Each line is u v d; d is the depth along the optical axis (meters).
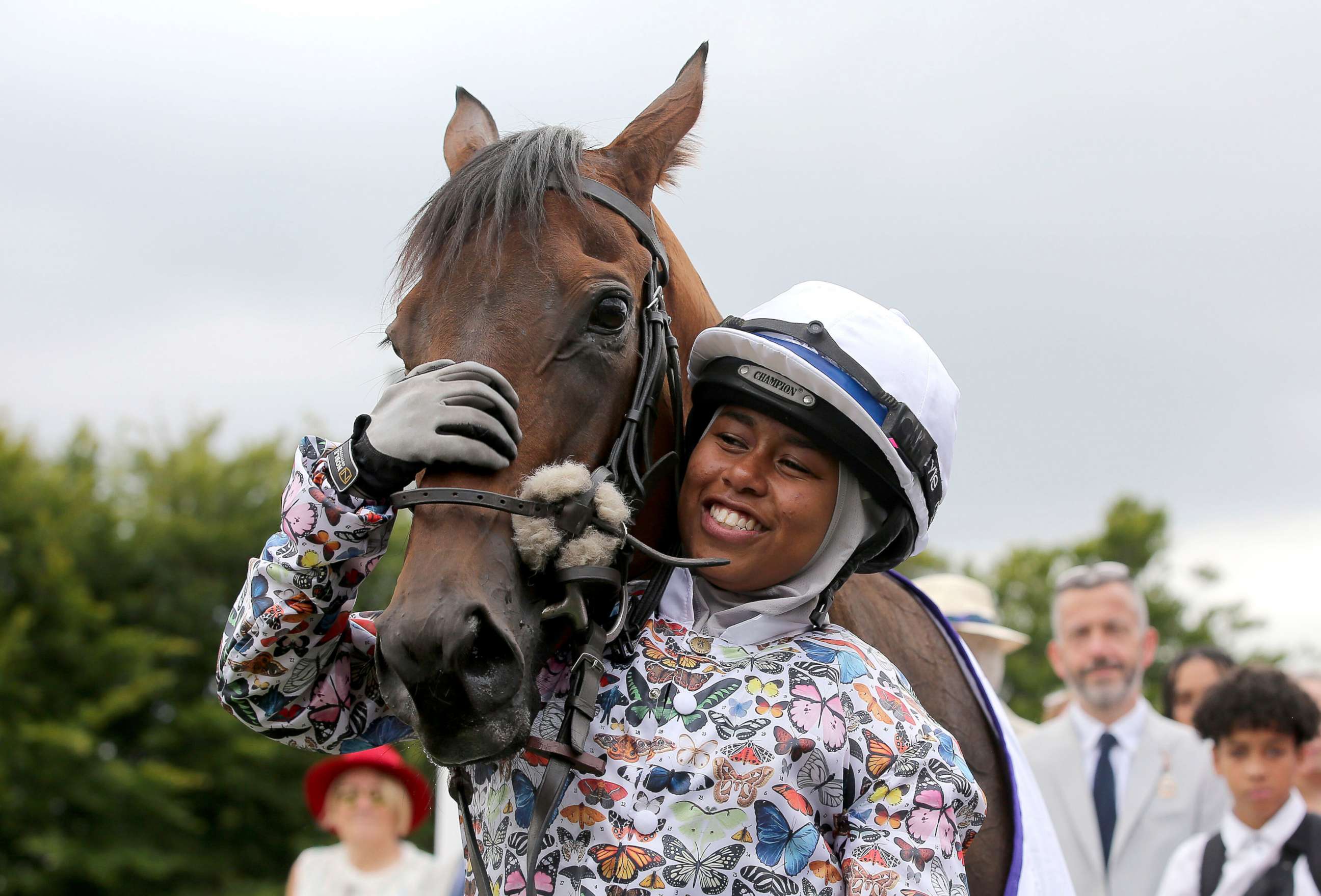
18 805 14.47
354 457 1.33
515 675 1.27
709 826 1.37
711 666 1.46
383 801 3.44
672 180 1.70
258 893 15.09
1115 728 3.38
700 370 1.61
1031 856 1.74
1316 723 2.92
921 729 1.47
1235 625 25.56
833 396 1.47
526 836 1.41
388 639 1.23
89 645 15.70
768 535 1.50
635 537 1.56
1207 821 3.22
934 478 1.59
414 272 1.49
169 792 15.41
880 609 1.92
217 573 17.72
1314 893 2.79
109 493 18.81
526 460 1.35
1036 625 24.81
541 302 1.40
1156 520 25.84
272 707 1.48
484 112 1.92
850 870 1.39
